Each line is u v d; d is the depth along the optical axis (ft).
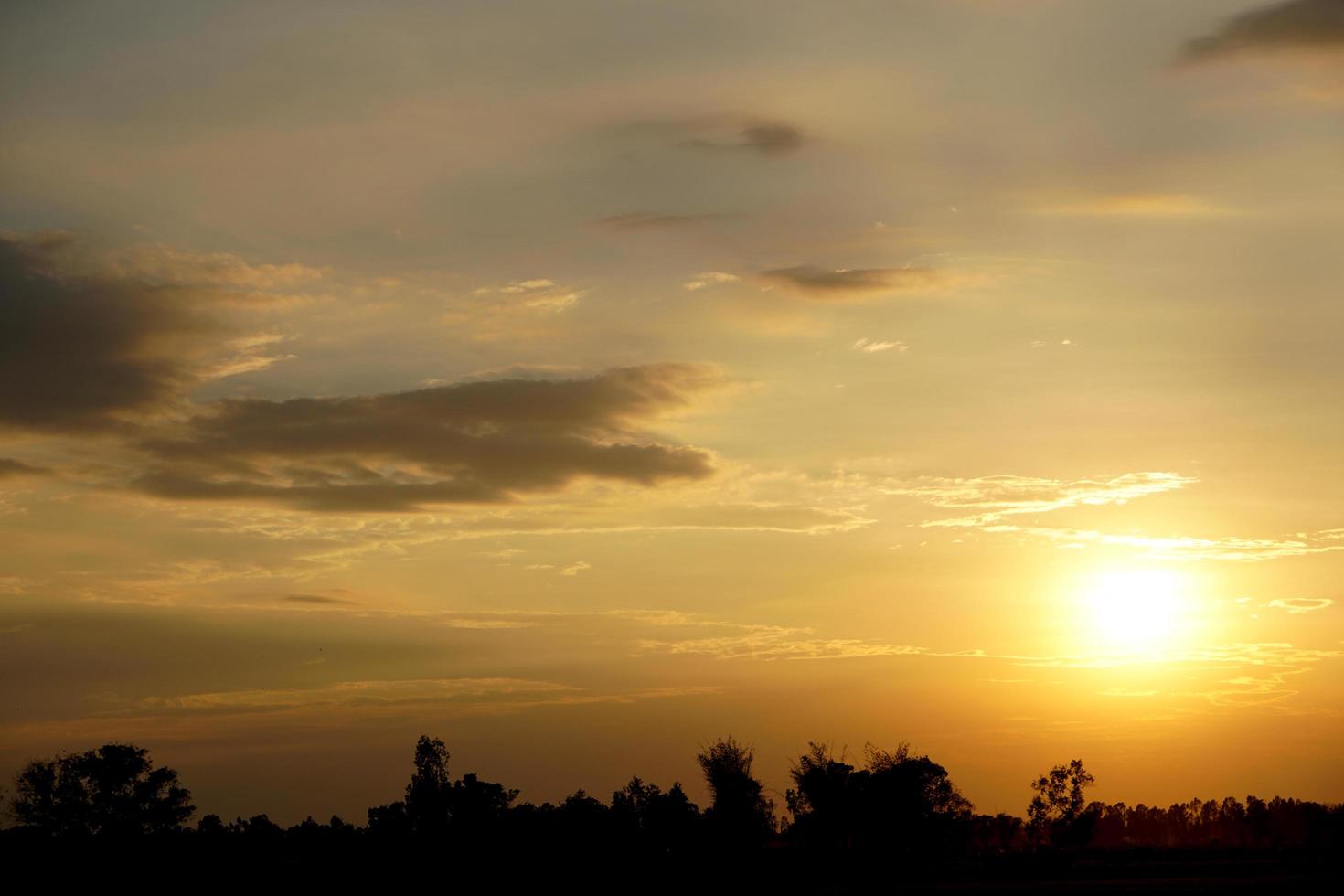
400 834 437.17
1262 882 363.35
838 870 428.15
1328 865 497.46
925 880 408.67
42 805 432.25
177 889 385.29
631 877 401.70
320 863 429.79
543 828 429.38
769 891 352.28
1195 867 495.41
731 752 402.31
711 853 396.78
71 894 374.84
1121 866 511.81
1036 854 621.72
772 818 403.75
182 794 447.83
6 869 408.87
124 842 434.71
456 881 400.47
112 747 444.55
